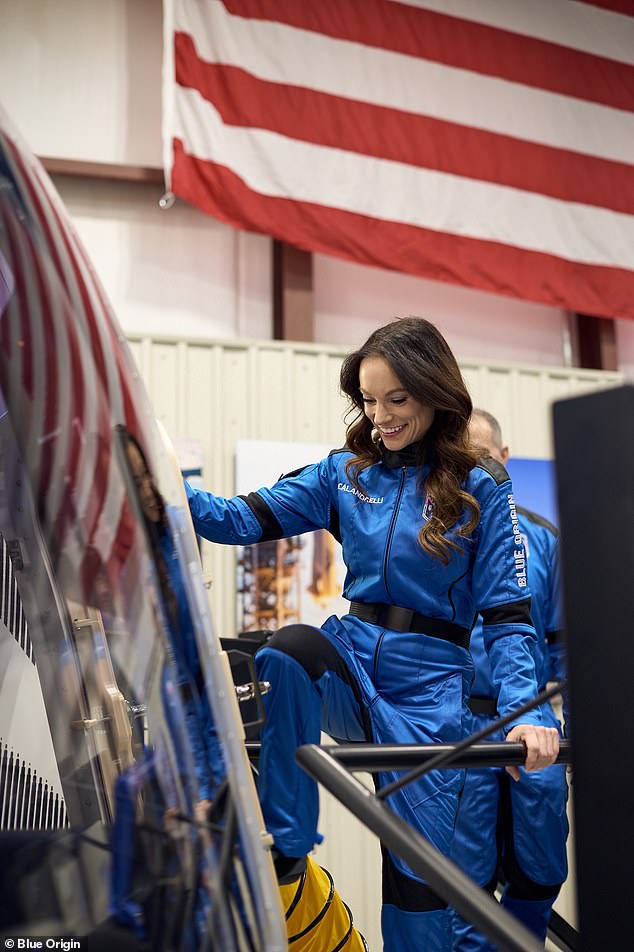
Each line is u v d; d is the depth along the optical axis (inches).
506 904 101.8
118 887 32.9
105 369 40.1
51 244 40.3
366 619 77.9
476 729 76.2
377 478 79.4
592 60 207.9
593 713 30.4
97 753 44.4
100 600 40.6
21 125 179.2
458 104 193.5
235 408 174.4
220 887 35.3
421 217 185.5
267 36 179.5
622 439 30.0
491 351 202.5
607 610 30.2
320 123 180.7
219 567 165.2
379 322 195.5
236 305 185.5
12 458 41.8
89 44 184.9
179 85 171.0
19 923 31.4
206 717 38.1
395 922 74.2
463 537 75.0
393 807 74.4
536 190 196.1
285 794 65.1
